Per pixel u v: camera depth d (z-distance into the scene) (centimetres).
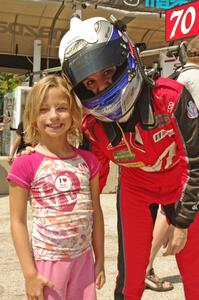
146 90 214
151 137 218
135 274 248
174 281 370
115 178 779
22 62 1395
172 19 491
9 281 362
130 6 906
